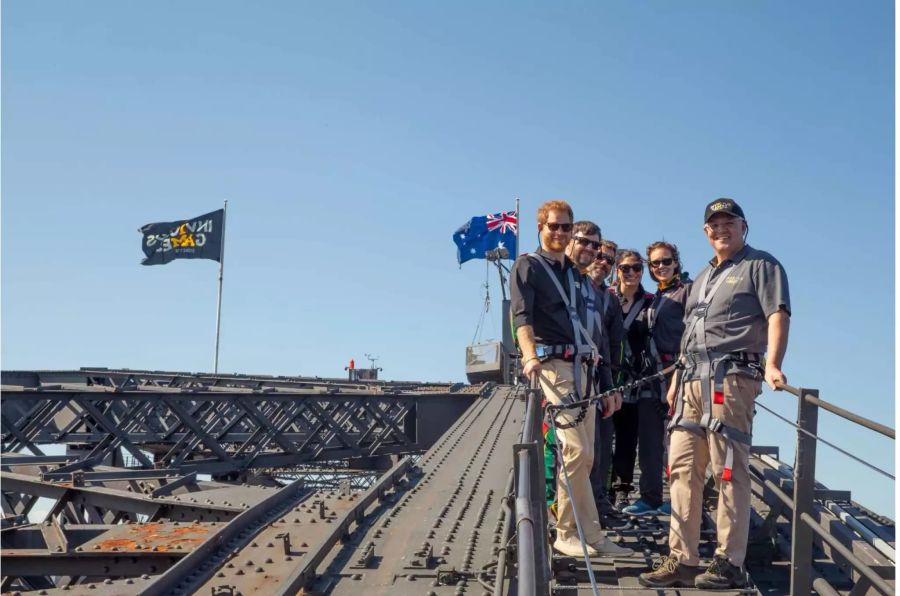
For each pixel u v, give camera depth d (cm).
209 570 589
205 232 3191
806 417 552
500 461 1005
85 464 1430
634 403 987
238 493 1004
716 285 608
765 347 601
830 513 796
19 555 745
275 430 1889
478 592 509
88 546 756
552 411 578
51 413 1517
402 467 894
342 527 622
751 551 778
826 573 737
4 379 2403
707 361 600
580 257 732
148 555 720
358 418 2202
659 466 909
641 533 796
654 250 902
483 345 2555
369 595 509
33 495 1193
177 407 1702
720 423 591
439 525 672
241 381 2584
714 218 610
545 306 676
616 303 840
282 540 663
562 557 673
